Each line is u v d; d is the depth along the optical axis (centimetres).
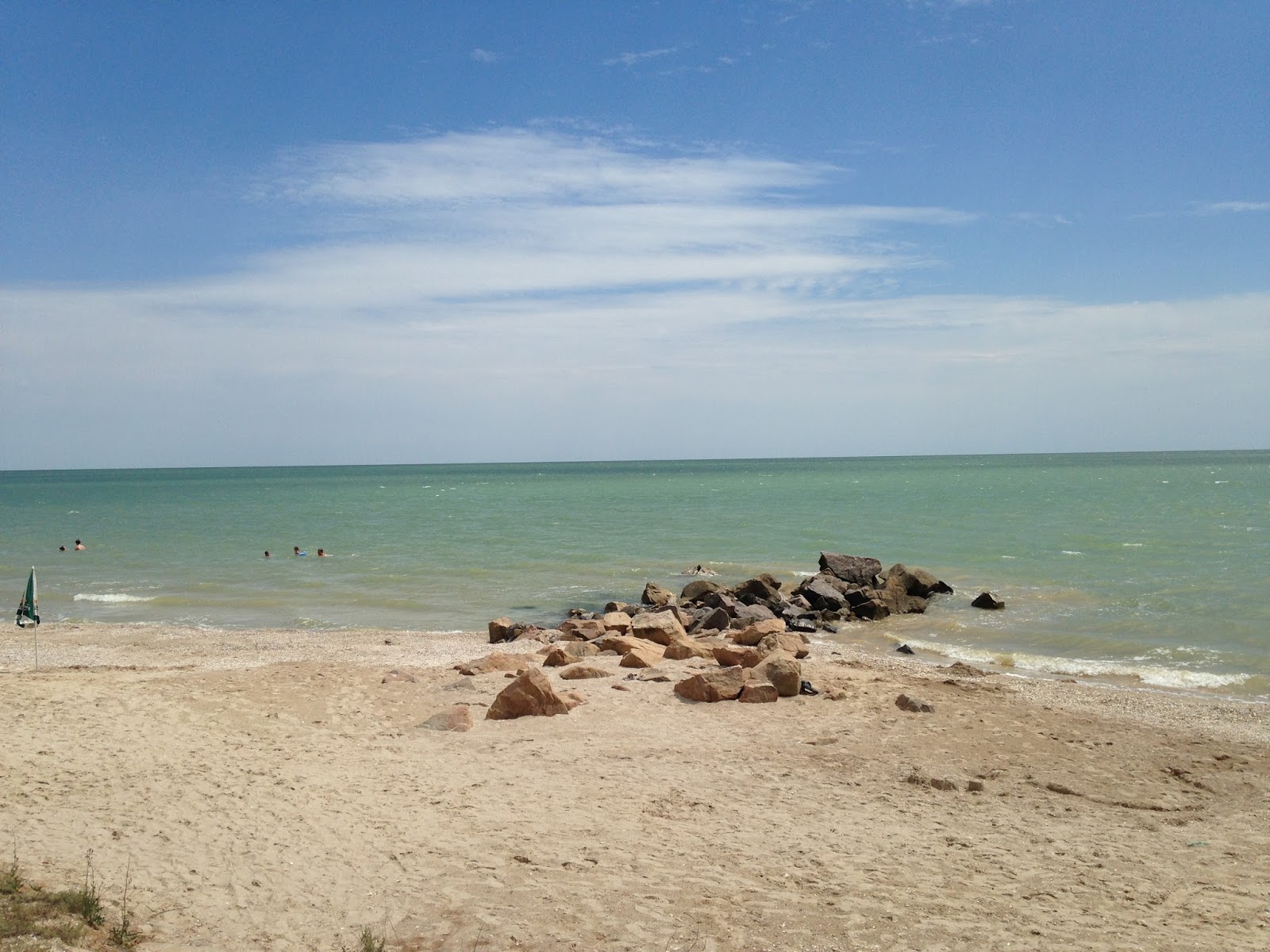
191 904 816
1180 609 2758
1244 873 979
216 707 1641
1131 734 1578
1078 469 16375
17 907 743
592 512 7169
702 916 830
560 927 801
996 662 2266
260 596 3381
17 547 4962
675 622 2377
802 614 2836
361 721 1588
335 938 770
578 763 1358
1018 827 1126
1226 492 8481
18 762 1234
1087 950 783
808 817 1141
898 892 902
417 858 954
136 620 2958
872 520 5875
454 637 2622
